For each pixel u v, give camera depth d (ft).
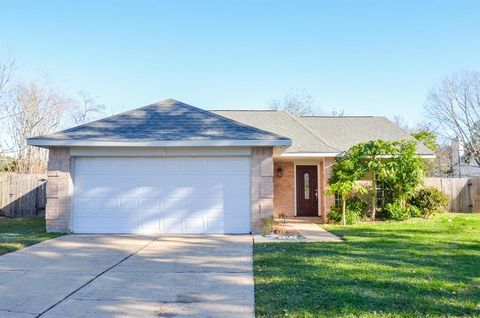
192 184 36.55
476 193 61.82
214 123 38.27
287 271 21.21
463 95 106.73
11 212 57.72
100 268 22.61
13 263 23.88
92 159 36.83
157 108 41.11
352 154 45.88
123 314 15.12
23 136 92.07
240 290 18.03
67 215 36.11
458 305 15.61
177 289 18.35
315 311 14.98
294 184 55.01
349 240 32.12
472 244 29.86
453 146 108.37
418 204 51.75
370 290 17.58
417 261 23.66
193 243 31.07
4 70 86.63
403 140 47.42
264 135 35.86
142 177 36.65
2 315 14.98
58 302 16.55
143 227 36.35
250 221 36.09
